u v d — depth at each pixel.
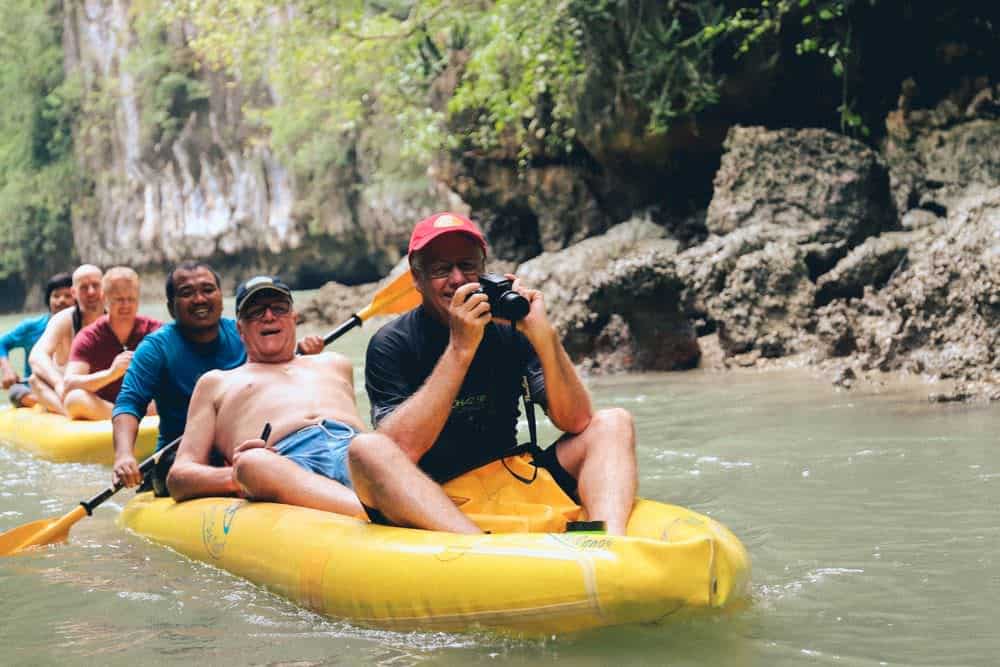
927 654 2.70
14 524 5.04
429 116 12.58
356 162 26.27
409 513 3.17
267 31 13.88
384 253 26.45
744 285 8.46
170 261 31.02
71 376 6.86
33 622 3.44
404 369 3.53
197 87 29.95
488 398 3.53
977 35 9.68
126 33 32.03
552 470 3.50
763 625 2.94
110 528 4.86
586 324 8.95
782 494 4.46
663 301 8.62
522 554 2.85
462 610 2.88
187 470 4.41
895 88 10.12
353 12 13.27
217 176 29.80
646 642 2.79
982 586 3.19
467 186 13.36
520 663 2.72
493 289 3.31
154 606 3.51
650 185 11.45
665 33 10.18
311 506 3.79
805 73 10.05
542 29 11.01
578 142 12.17
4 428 7.56
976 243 6.85
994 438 5.11
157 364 5.10
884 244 8.52
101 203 32.78
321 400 4.45
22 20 34.94
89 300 7.59
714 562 2.79
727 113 10.51
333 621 3.17
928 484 4.42
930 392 6.39
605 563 2.75
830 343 7.88
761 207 9.26
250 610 3.38
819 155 9.28
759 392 7.06
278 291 4.52
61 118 34.09
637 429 6.18
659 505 3.29
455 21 12.92
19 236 34.69
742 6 9.96
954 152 9.39
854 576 3.35
